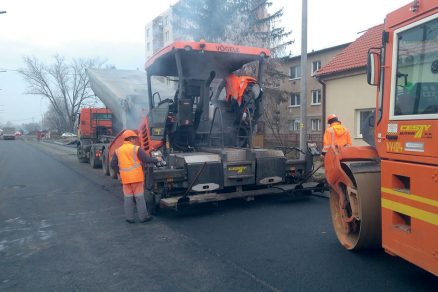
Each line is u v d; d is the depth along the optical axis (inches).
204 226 243.9
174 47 281.7
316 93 1120.2
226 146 323.0
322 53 1092.5
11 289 158.7
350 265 172.6
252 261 180.9
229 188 295.4
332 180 197.0
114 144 465.7
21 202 339.0
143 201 259.1
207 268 174.6
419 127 129.3
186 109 293.0
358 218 177.8
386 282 154.6
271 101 924.0
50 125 3134.8
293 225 239.0
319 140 735.7
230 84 320.5
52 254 200.2
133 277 167.3
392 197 144.0
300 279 159.2
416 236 131.6
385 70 148.6
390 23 145.9
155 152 298.4
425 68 128.3
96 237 227.9
